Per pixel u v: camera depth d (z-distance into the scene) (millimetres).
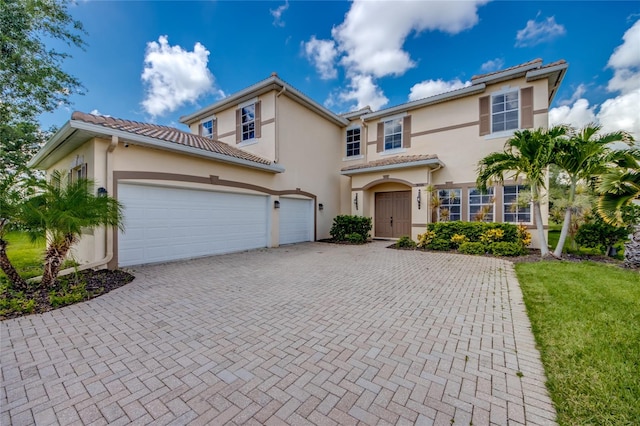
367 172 14383
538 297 5125
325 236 15766
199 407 2406
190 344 3555
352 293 5703
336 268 8039
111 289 5855
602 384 2623
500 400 2492
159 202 8453
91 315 4496
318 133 15406
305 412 2348
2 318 4324
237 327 4066
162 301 5168
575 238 9445
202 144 10367
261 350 3402
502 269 7793
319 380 2791
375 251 11164
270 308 4832
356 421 2250
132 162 7754
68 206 5547
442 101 13586
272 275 7180
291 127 13438
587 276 6289
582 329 3754
